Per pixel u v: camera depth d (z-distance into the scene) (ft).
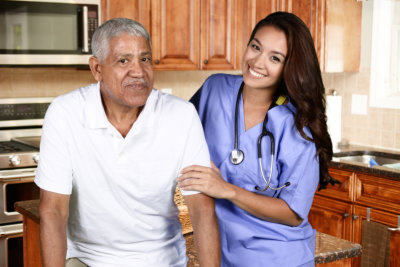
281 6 12.50
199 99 5.96
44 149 4.58
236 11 12.07
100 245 4.84
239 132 5.51
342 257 5.79
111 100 4.51
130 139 4.51
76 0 10.46
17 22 10.06
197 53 11.76
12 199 10.08
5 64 10.07
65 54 10.53
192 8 11.60
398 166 11.32
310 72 5.08
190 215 4.84
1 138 11.56
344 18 12.66
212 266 4.72
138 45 4.25
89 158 4.58
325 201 11.25
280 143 5.34
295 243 5.41
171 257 4.97
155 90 4.79
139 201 4.66
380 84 12.66
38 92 11.90
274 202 5.20
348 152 12.26
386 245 9.99
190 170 4.74
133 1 10.97
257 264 5.37
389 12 12.43
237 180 5.52
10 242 10.12
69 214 4.86
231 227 5.39
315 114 5.19
